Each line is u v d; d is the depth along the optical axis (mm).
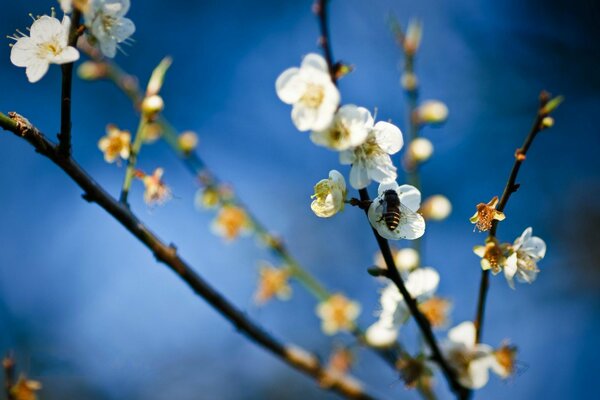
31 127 499
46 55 503
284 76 489
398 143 490
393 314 545
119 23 515
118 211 523
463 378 544
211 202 652
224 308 561
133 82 665
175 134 653
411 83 640
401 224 499
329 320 632
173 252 538
